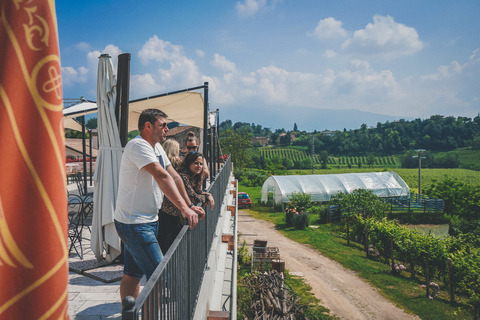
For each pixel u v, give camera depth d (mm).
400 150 179625
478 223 29766
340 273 19844
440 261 18703
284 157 179250
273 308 14617
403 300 16641
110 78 4773
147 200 2799
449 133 177375
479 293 15500
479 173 120250
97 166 4637
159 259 2791
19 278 869
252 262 19062
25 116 874
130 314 1190
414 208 37906
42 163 890
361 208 32375
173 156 4359
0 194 851
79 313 3279
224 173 10297
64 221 945
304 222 29406
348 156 180875
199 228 3637
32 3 896
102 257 4742
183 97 9742
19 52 871
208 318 3832
